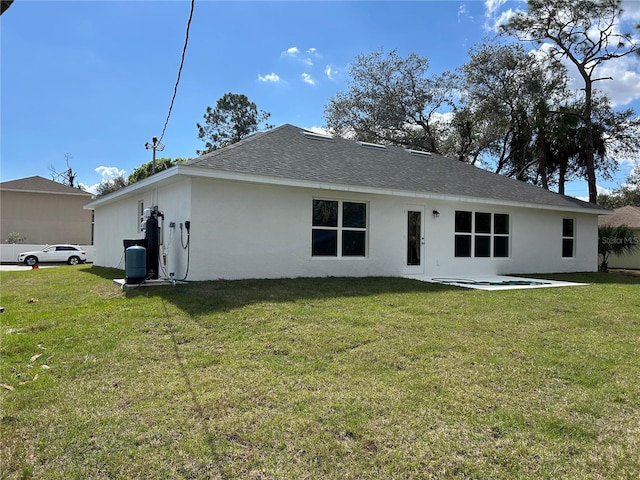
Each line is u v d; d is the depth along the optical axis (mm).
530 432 2789
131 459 2447
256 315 5812
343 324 5473
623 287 10031
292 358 4211
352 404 3154
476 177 14398
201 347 4535
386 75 27531
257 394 3332
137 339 4762
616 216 22797
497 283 10508
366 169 11398
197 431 2758
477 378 3711
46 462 2426
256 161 9445
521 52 24234
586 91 21422
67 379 3668
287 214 9766
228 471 2336
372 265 10977
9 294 8406
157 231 8969
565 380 3709
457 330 5312
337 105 28125
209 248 8812
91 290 8344
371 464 2416
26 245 24750
